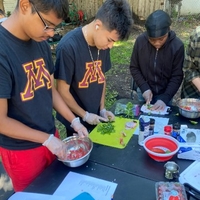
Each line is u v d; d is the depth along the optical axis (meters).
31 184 1.34
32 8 1.12
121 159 1.50
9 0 6.62
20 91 1.30
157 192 1.19
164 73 2.38
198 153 1.52
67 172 1.41
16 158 1.47
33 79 1.37
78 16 7.73
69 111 1.68
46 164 1.60
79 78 1.80
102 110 2.01
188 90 2.34
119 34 1.50
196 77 2.11
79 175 1.38
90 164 1.46
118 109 2.06
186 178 1.33
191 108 1.92
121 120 1.91
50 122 1.55
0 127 1.26
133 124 1.84
